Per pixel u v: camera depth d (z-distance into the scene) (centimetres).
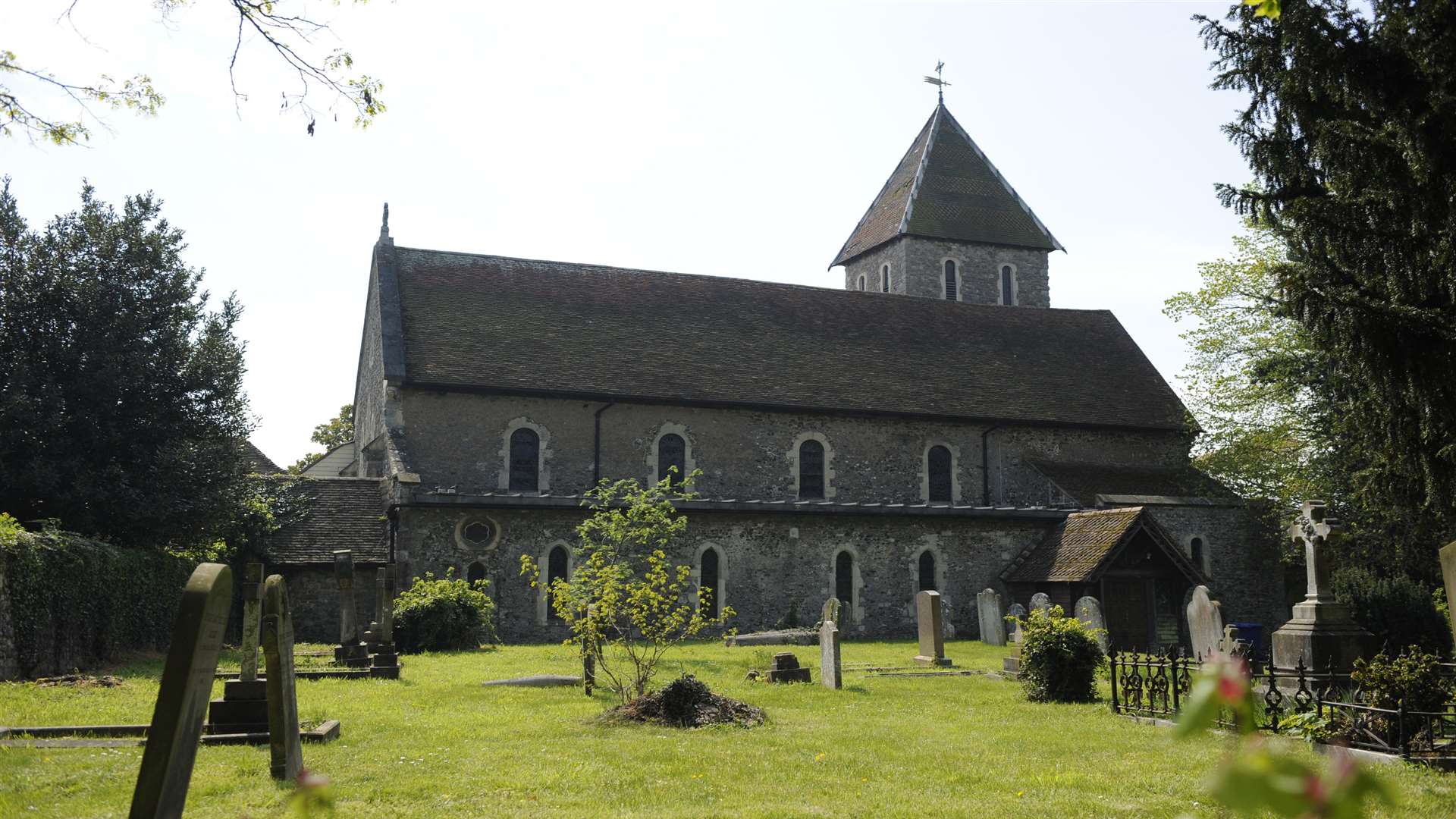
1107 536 2848
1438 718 1030
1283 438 3359
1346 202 1617
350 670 1728
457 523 2677
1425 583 2722
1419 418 1602
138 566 2131
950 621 3064
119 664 1964
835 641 1644
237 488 2573
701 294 3581
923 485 3316
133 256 2520
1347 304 1565
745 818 748
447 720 1218
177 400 2534
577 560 2755
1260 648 2392
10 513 2283
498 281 3344
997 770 945
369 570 2672
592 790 840
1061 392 3644
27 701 1302
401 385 2830
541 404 2981
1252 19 1811
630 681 1639
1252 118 1870
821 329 3591
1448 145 1497
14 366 2305
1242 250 3459
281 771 849
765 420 3183
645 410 3072
